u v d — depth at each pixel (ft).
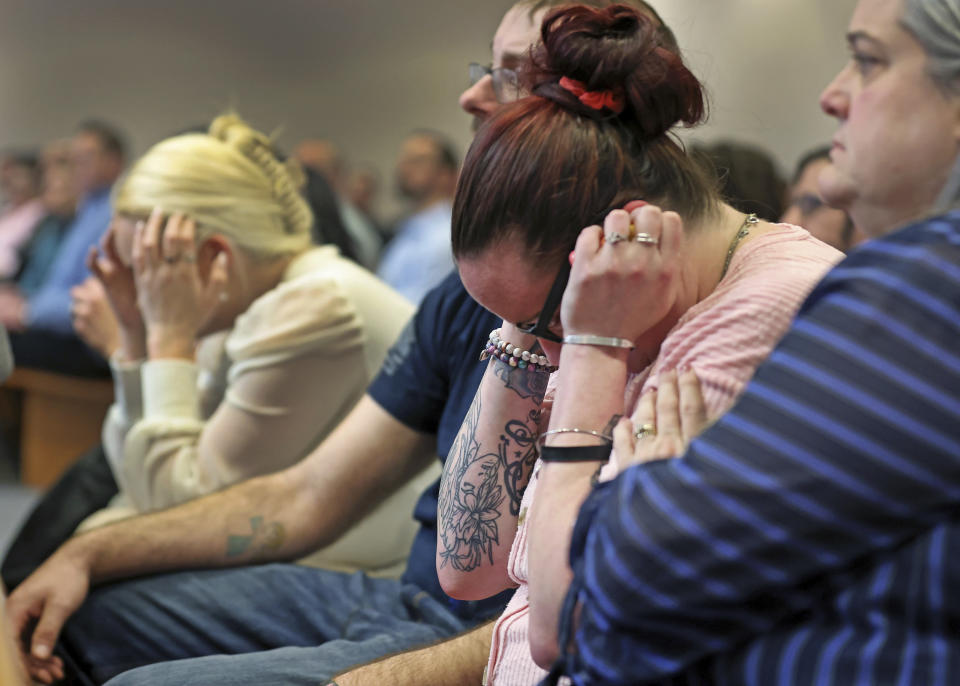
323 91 52.65
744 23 20.13
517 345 6.45
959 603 3.74
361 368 10.29
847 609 3.92
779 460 3.84
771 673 4.00
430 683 6.73
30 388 22.82
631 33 5.30
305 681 7.19
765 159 11.12
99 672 8.52
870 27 4.49
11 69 54.90
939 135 4.36
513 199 5.11
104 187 28.09
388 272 30.58
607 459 5.01
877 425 3.74
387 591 8.73
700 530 3.92
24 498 22.56
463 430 6.79
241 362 10.19
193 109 53.93
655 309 5.08
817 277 5.06
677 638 4.10
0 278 31.32
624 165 5.16
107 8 51.39
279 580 8.82
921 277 3.84
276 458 10.17
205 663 7.38
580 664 4.54
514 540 6.07
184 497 10.08
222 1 49.93
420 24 48.75
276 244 10.66
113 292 11.13
